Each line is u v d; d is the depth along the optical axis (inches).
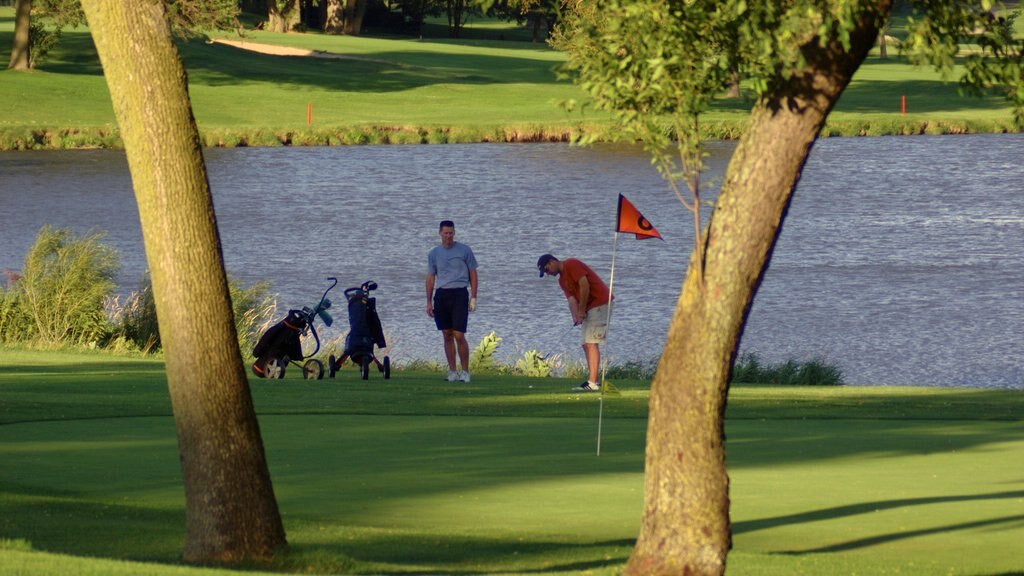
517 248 4827.8
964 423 1811.0
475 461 1444.4
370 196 6328.7
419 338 3260.3
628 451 1517.0
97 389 2058.3
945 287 3976.4
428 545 1048.2
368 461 1438.2
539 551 1032.8
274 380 2317.9
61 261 3196.4
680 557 911.0
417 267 4429.1
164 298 1002.7
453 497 1246.9
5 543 960.9
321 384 2244.1
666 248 4822.8
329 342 2977.4
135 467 1384.1
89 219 5536.4
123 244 4921.3
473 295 2341.3
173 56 995.9
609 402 2011.6
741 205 903.7
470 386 2252.7
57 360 2640.3
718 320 908.0
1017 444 1599.4
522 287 3993.6
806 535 1090.1
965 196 6309.1
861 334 3309.5
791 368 2770.7
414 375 2516.0
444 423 1753.2
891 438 1656.0
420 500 1231.5
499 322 3454.7
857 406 2012.8
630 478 1346.0
